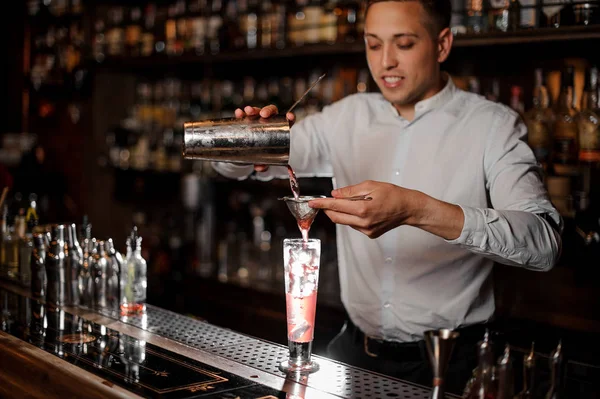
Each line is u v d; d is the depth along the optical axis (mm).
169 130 4055
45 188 4652
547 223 1822
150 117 4125
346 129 2418
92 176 4355
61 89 4570
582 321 2719
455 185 2174
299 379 1525
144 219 4375
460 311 2145
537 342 2219
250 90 3773
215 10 3764
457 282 2143
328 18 3246
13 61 4953
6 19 4930
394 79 2129
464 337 2131
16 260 2580
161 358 1666
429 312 2168
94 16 4227
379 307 2238
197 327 1957
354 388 1472
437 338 1252
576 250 2525
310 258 1558
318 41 3172
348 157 2406
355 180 2389
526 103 2928
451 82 2258
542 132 2637
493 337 1890
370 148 2346
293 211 1620
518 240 1722
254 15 3582
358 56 3365
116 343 1792
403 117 2297
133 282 2086
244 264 3766
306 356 1596
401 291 2197
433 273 2156
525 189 1935
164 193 4250
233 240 3867
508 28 2592
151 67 4152
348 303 2355
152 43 4020
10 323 1987
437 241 2135
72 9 4527
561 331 2662
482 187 2154
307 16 3312
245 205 3914
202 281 3824
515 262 1776
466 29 2740
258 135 1735
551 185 2576
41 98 4863
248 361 1648
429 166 2215
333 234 3434
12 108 5012
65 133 4688
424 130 2236
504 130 2109
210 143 1718
